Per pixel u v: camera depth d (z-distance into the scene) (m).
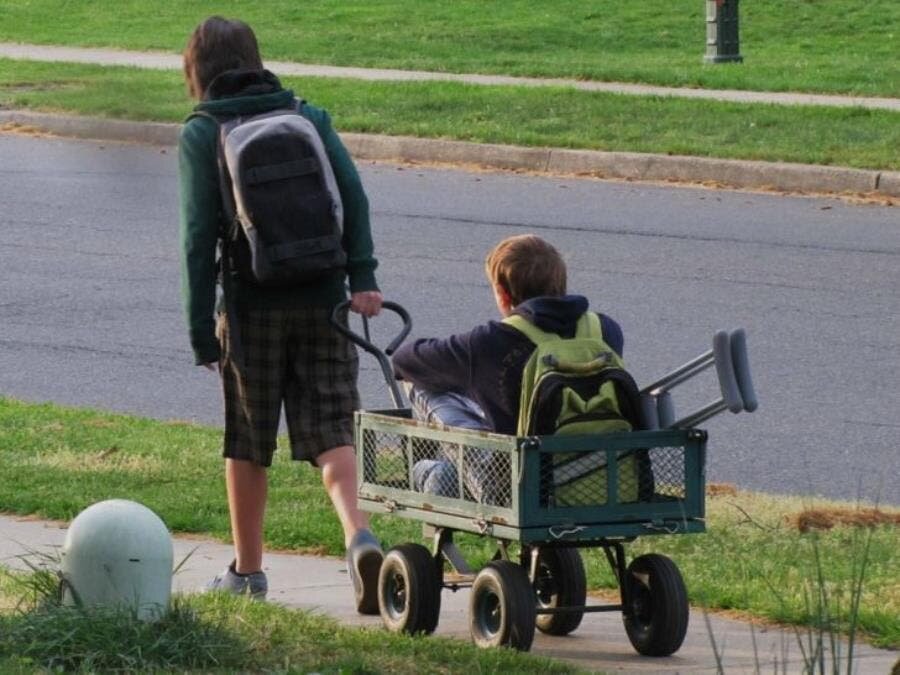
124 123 66.94
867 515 25.92
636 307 40.75
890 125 64.12
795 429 31.64
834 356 36.53
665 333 38.38
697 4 105.56
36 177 58.12
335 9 107.75
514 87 75.06
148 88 72.81
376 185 57.81
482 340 18.98
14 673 16.81
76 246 47.59
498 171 61.19
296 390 21.28
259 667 17.81
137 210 52.56
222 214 20.72
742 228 50.47
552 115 67.44
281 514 25.72
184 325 39.56
